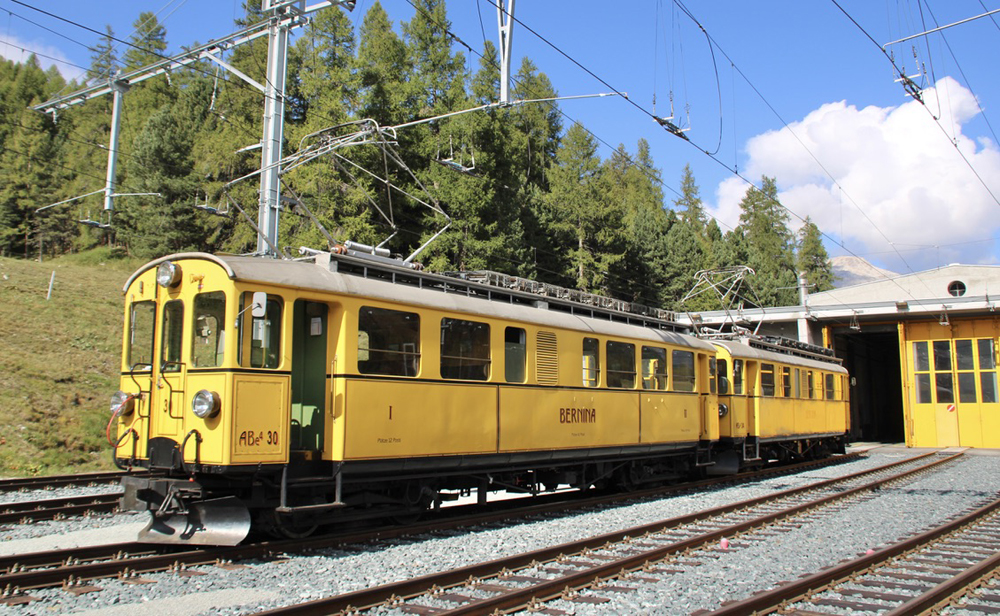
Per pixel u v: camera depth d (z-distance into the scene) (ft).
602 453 44.16
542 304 43.09
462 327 35.60
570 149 149.89
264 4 51.98
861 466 74.69
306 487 29.22
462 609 19.44
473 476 37.55
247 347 27.25
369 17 148.97
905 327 110.93
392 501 33.24
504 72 37.58
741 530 33.91
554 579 22.77
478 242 105.91
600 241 146.10
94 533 31.68
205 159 162.20
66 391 65.72
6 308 82.38
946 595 22.26
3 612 19.38
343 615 19.67
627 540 31.42
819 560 28.43
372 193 102.53
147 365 29.45
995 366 104.22
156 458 27.89
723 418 59.77
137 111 211.41
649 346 49.42
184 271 28.89
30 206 188.34
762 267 244.22
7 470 50.93
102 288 105.81
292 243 95.25
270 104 50.67
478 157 107.14
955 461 79.51
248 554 26.43
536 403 39.32
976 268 113.29
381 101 109.50
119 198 178.29
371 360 31.01
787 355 74.08
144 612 19.67
